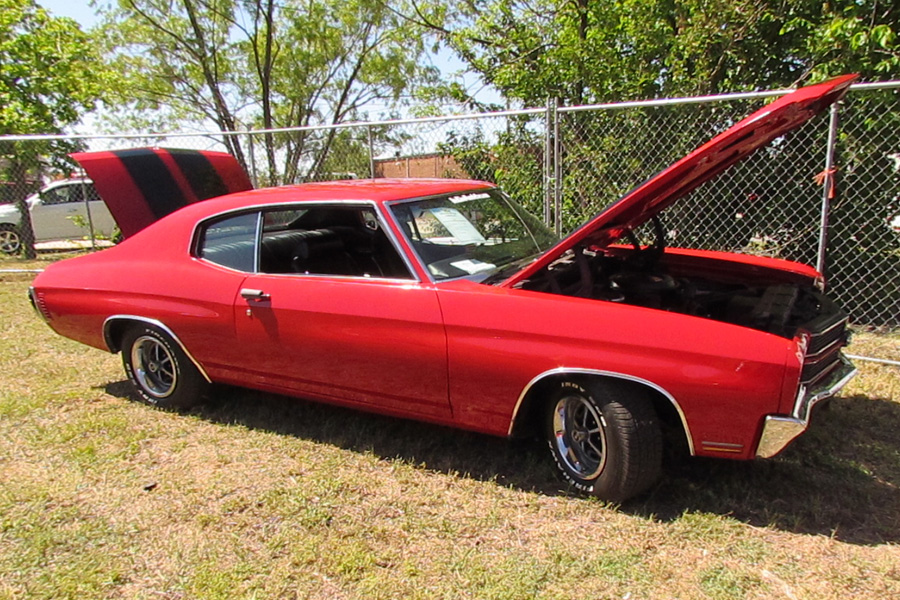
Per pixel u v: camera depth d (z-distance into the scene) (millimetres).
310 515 3314
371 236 4168
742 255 4574
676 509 3260
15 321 7578
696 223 7145
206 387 4719
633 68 8867
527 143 7488
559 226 6480
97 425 4473
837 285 6746
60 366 5848
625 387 3123
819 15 7023
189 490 3613
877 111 6262
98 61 19281
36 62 13055
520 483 3564
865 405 4410
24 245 12461
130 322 4684
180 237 4465
